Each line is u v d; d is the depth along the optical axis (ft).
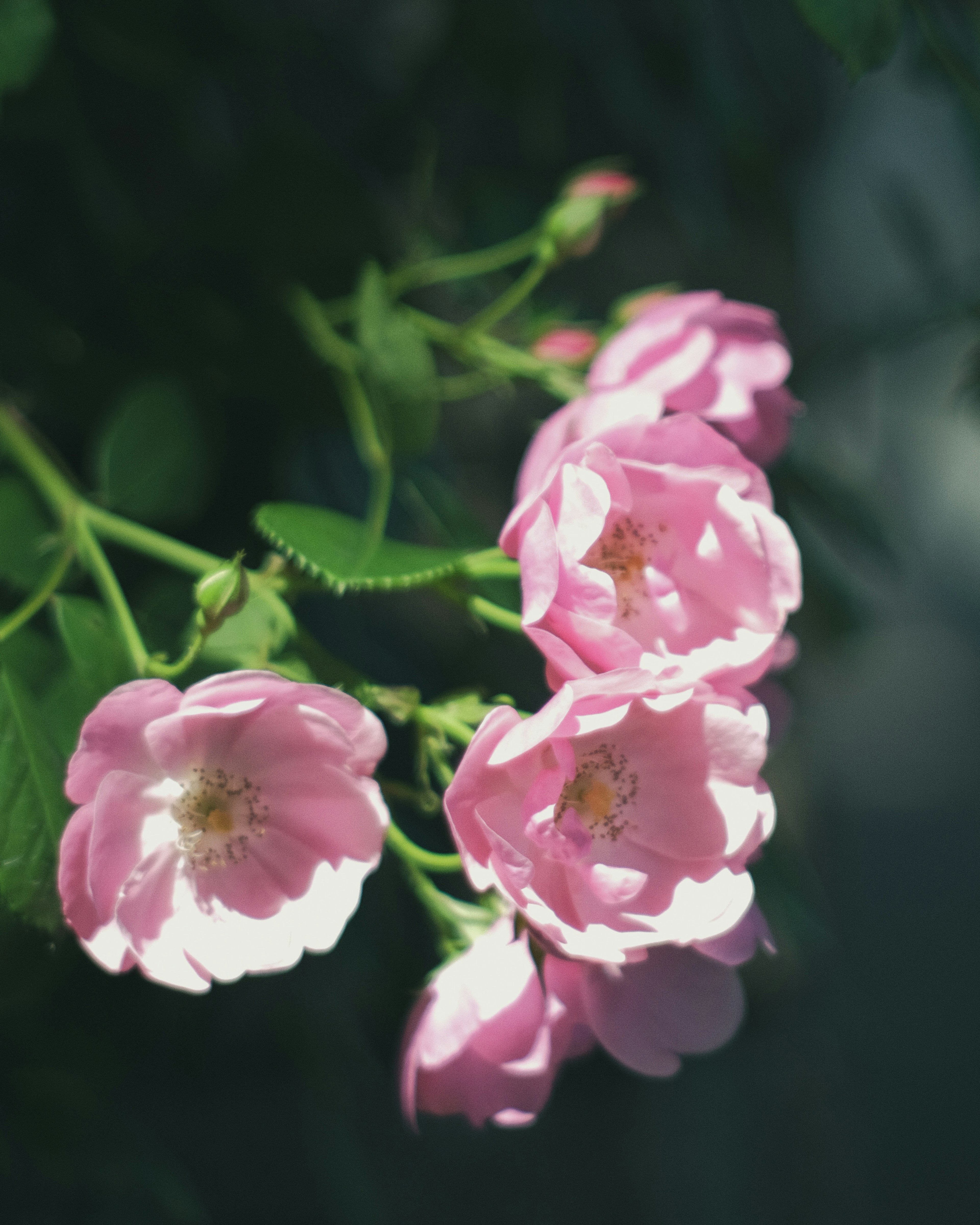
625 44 2.05
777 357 1.51
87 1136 1.77
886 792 7.01
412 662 1.96
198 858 1.32
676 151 2.09
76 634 1.49
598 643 1.32
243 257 1.90
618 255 2.57
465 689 1.93
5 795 1.37
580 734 1.30
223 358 1.86
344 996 2.19
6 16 1.60
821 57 2.62
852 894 5.12
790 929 1.77
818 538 2.06
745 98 2.04
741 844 1.34
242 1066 2.90
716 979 1.41
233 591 1.37
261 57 2.03
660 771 1.36
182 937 1.32
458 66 2.07
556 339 1.71
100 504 1.65
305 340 1.86
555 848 1.31
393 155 2.11
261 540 1.87
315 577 1.50
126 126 1.97
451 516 1.75
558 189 2.09
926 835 6.52
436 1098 1.41
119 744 1.31
